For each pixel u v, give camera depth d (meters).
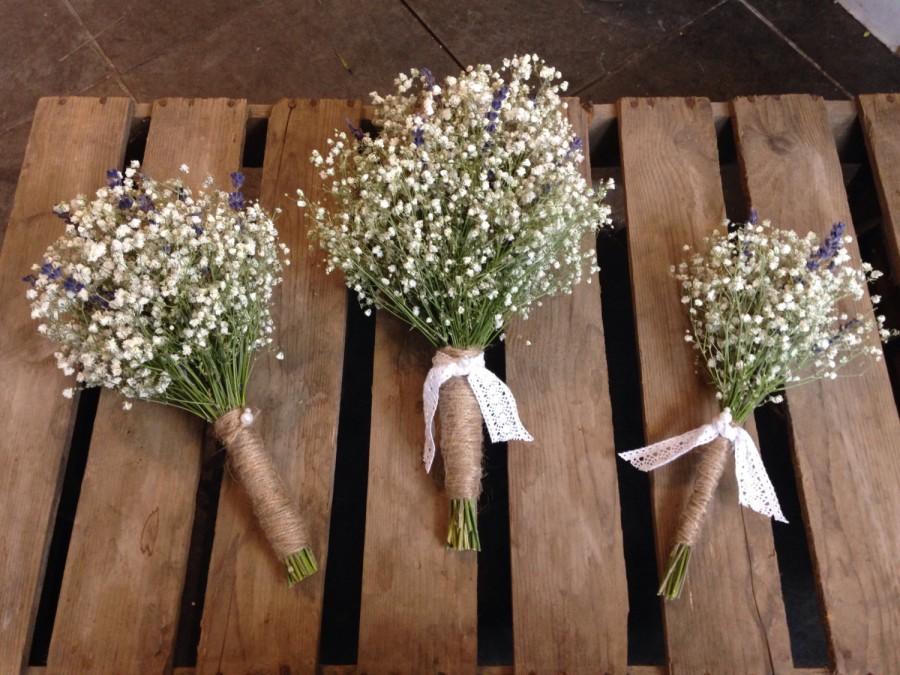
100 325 1.09
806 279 1.13
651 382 1.19
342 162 1.18
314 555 1.10
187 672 1.06
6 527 1.11
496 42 2.04
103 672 1.05
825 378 1.18
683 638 1.06
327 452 1.16
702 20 2.04
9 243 1.28
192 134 1.35
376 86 2.02
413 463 1.16
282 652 1.06
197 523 1.50
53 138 1.35
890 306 1.45
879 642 1.05
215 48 2.07
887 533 1.10
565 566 1.09
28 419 1.17
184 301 1.08
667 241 1.27
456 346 1.15
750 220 1.19
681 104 1.36
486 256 1.13
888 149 1.32
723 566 1.09
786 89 1.97
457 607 1.08
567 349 1.21
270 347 1.21
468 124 1.15
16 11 2.10
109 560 1.09
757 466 1.11
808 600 1.46
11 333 1.22
